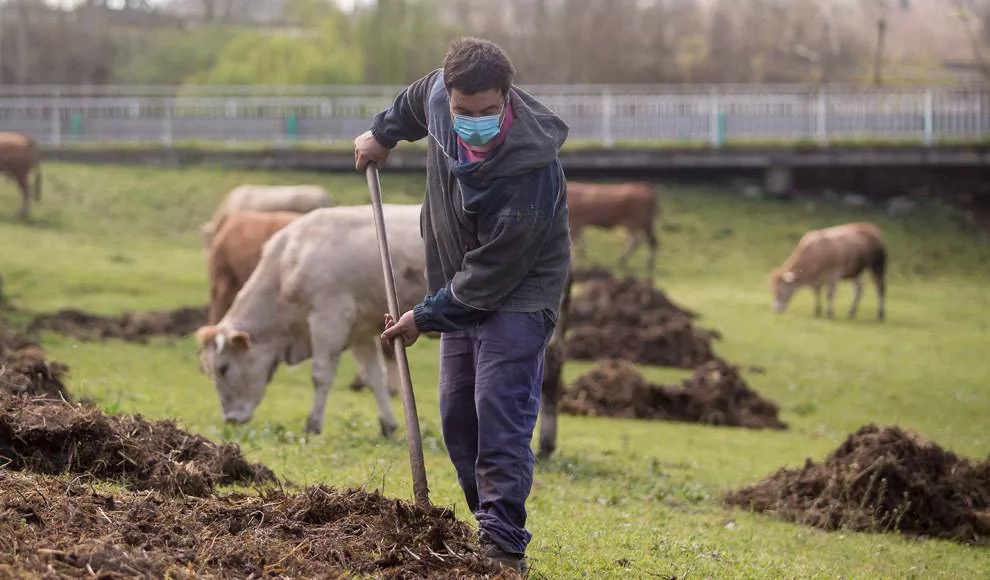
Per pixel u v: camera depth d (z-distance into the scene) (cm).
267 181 4206
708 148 4616
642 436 1684
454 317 598
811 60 7381
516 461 602
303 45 6738
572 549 747
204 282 2916
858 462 1141
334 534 593
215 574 522
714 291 3541
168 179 4131
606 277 3562
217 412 1455
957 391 2352
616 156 4588
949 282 4000
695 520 1016
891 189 4775
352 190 4162
